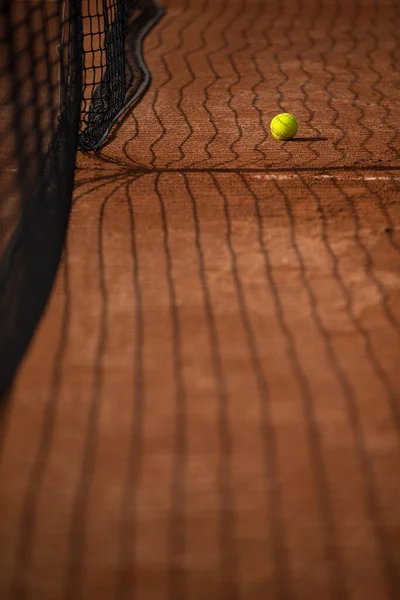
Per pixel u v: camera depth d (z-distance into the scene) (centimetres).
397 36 1684
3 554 401
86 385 537
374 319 622
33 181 770
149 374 551
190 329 607
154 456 470
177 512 428
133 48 1570
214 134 1085
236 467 461
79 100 916
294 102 1241
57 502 435
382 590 379
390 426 496
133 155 998
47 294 646
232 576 388
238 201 853
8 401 518
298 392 531
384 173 937
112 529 416
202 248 744
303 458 469
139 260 719
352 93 1291
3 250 671
